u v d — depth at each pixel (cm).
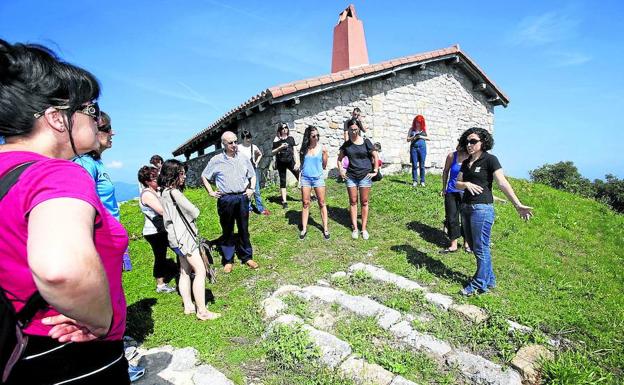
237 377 304
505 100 1625
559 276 546
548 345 362
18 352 96
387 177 1100
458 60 1371
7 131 102
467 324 395
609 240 785
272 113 1016
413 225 704
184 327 385
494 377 311
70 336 102
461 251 595
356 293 452
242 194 535
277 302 420
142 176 440
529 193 1049
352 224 658
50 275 80
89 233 92
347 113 1114
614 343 384
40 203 89
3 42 102
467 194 453
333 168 1083
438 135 1363
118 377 122
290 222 720
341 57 1307
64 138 112
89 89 117
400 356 333
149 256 619
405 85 1264
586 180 4628
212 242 635
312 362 322
